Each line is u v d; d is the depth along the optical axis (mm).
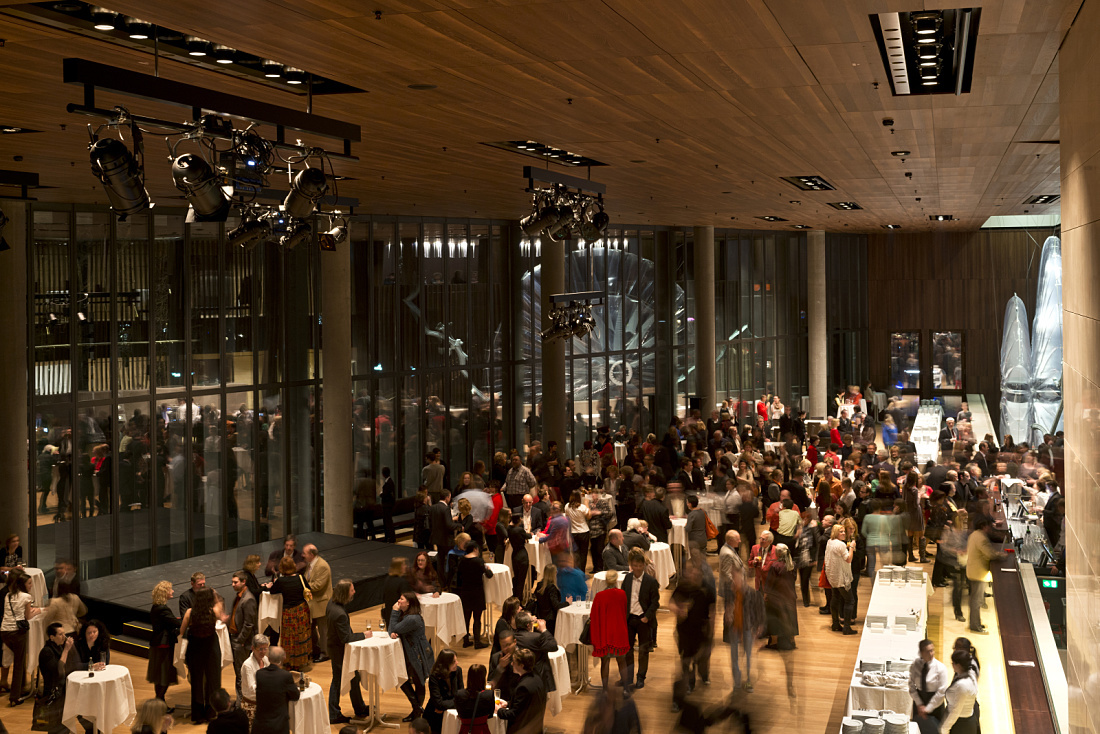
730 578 10539
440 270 21203
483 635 12492
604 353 25484
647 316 26938
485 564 12789
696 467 17422
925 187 17609
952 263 34125
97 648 10148
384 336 20031
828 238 34125
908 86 8930
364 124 9977
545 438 22531
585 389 24922
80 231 15156
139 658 12289
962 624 12609
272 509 18125
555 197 12859
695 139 11391
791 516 14164
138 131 6750
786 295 32719
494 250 22453
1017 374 32969
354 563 14938
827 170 14789
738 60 7719
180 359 16562
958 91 9117
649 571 10570
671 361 27703
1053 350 30469
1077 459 7402
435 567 13672
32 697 10961
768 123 10508
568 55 7402
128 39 6871
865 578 13492
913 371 34719
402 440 20453
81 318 15164
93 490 15352
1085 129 6469
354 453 19531
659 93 8828
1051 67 8234
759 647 10586
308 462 18781
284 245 10133
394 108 9250
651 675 10852
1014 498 16578
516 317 22969
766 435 26781
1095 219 6148
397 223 20234
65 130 9297
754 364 31484
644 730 9039
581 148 11898
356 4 6055
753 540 14430
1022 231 33375
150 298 16094
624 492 15500
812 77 8383
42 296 14672
